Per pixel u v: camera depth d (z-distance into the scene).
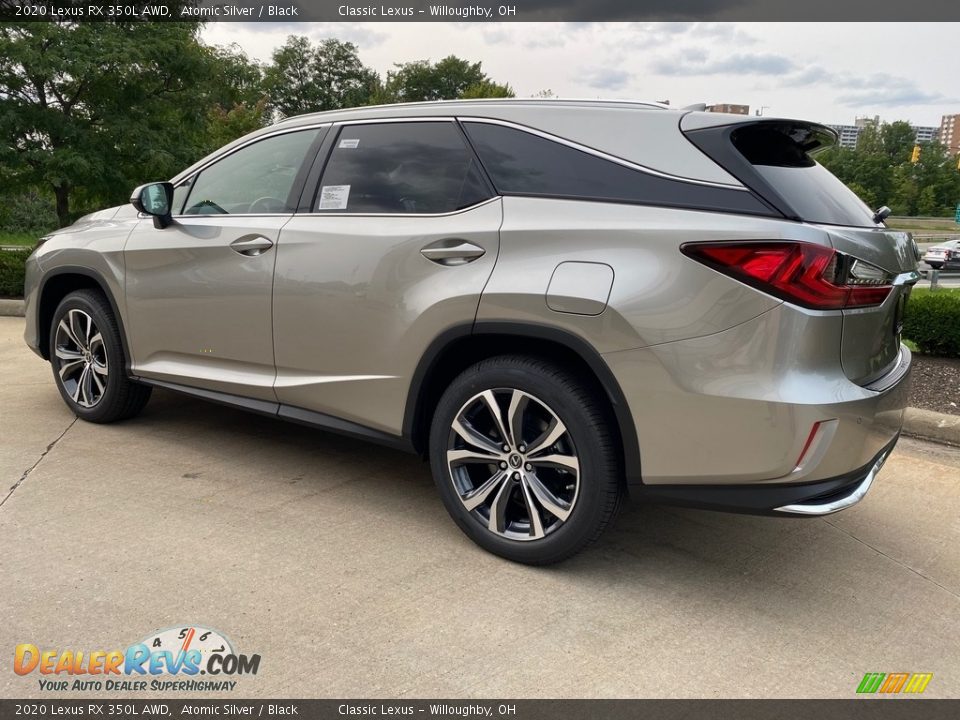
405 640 2.29
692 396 2.33
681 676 2.19
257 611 2.40
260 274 3.29
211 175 3.69
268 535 2.93
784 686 2.18
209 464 3.66
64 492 3.23
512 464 2.74
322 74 62.44
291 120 3.51
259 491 3.36
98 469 3.52
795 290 2.21
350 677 2.11
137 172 10.93
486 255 2.69
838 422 2.26
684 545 3.06
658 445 2.42
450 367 2.98
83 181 10.27
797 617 2.55
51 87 10.04
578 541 2.62
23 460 3.59
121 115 10.23
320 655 2.19
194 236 3.56
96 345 4.08
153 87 10.70
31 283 4.36
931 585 2.82
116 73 9.88
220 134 28.09
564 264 2.52
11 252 8.88
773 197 2.32
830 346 2.28
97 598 2.42
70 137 9.97
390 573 2.68
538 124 2.78
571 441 2.58
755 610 2.58
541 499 2.67
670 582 2.74
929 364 6.34
